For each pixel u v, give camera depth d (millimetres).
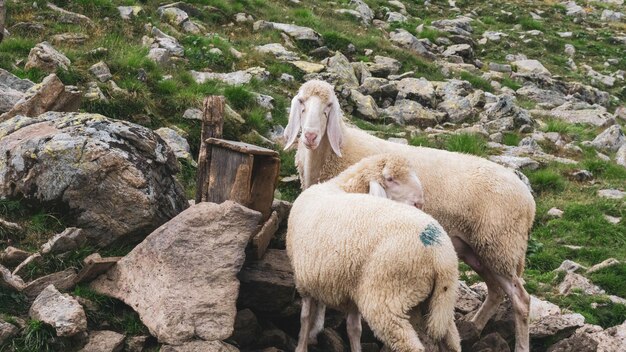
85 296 6039
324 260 5598
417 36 21562
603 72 22766
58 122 7336
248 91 12539
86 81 10945
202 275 5926
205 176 6949
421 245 5324
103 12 14656
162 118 10977
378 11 23094
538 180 12742
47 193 6832
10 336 5629
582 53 24094
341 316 6969
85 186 6781
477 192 7012
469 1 27547
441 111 15820
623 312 8680
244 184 6684
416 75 17562
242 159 6695
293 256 6012
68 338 5688
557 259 10148
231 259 6031
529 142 14586
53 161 6844
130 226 6773
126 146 7031
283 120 12547
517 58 22109
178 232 6086
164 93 11578
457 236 7129
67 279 6168
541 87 20109
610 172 13703
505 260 7000
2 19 10781
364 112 14531
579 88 20016
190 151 10719
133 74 11734
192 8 16938
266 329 6586
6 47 11703
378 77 17109
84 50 12352
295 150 11531
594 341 6707
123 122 7320
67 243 6574
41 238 6695
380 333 5387
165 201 7070
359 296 5488
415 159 7176
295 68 15391
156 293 5879
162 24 15430
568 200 12266
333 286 5613
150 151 7125
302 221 5926
